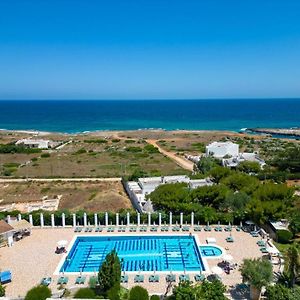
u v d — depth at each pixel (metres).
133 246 52.81
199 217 59.47
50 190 89.88
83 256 49.69
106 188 90.94
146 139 187.88
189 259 48.66
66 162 125.19
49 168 115.31
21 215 59.94
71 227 58.47
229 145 123.31
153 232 56.19
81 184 95.50
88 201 78.00
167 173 101.88
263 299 37.91
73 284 41.22
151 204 64.81
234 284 41.16
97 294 38.25
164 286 40.84
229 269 44.09
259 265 37.84
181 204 61.22
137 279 41.91
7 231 51.97
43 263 46.38
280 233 52.81
